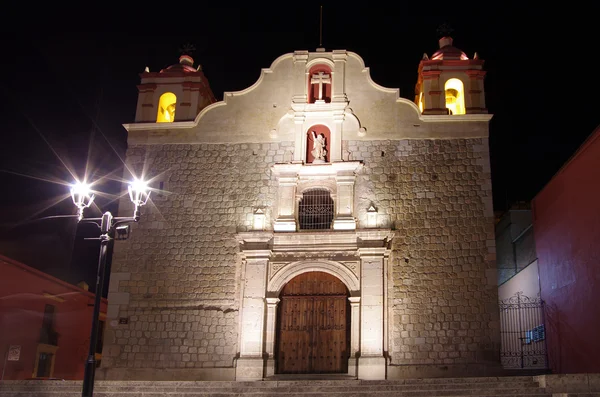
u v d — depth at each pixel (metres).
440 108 24.38
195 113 25.31
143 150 24.80
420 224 22.83
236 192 23.92
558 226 23.36
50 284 30.28
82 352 32.88
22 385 18.11
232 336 22.28
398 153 23.73
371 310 21.72
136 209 16.28
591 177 20.47
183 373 22.02
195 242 23.48
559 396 15.36
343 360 22.00
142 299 22.98
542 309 24.41
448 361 21.31
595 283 20.06
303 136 24.16
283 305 22.78
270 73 25.25
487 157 23.39
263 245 22.83
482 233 22.52
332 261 22.56
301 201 23.78
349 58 25.08
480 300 21.83
